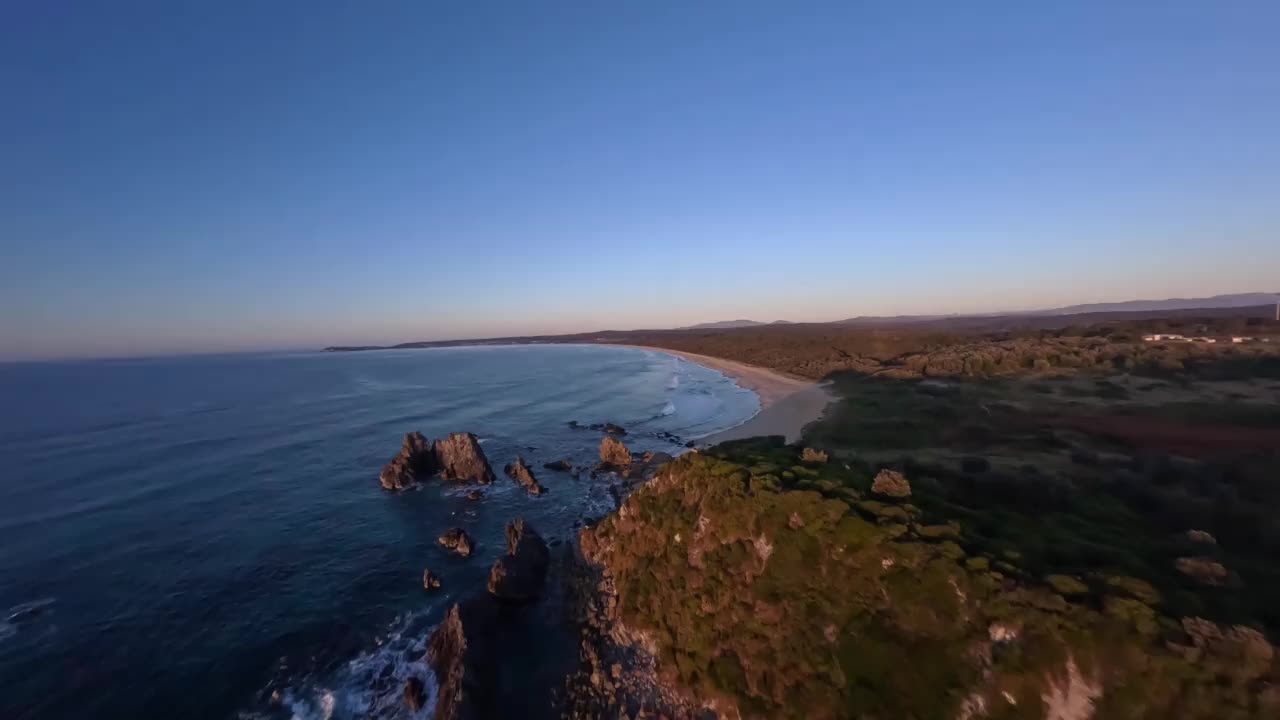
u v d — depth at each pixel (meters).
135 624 25.88
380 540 35.12
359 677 21.94
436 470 50.22
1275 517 19.64
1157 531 19.34
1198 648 12.41
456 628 22.50
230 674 22.33
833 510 20.73
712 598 20.91
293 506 41.75
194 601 27.75
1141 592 14.45
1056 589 14.96
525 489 45.19
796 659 17.36
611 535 28.89
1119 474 24.69
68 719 20.25
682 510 25.92
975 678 14.34
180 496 44.16
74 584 29.62
